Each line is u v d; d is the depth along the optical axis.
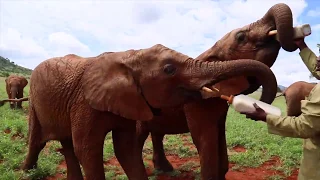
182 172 7.97
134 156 5.53
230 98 3.87
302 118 3.62
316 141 3.82
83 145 5.23
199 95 5.01
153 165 8.39
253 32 5.87
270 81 4.71
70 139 6.19
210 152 5.80
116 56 5.13
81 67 5.50
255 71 4.71
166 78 4.88
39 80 6.13
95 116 5.17
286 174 7.60
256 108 3.74
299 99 4.43
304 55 5.03
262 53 5.82
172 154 9.62
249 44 5.89
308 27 5.30
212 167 5.82
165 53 4.95
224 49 6.05
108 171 7.92
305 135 3.63
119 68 5.03
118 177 7.27
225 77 4.77
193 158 9.22
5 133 11.73
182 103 5.01
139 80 4.96
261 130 12.18
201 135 5.84
